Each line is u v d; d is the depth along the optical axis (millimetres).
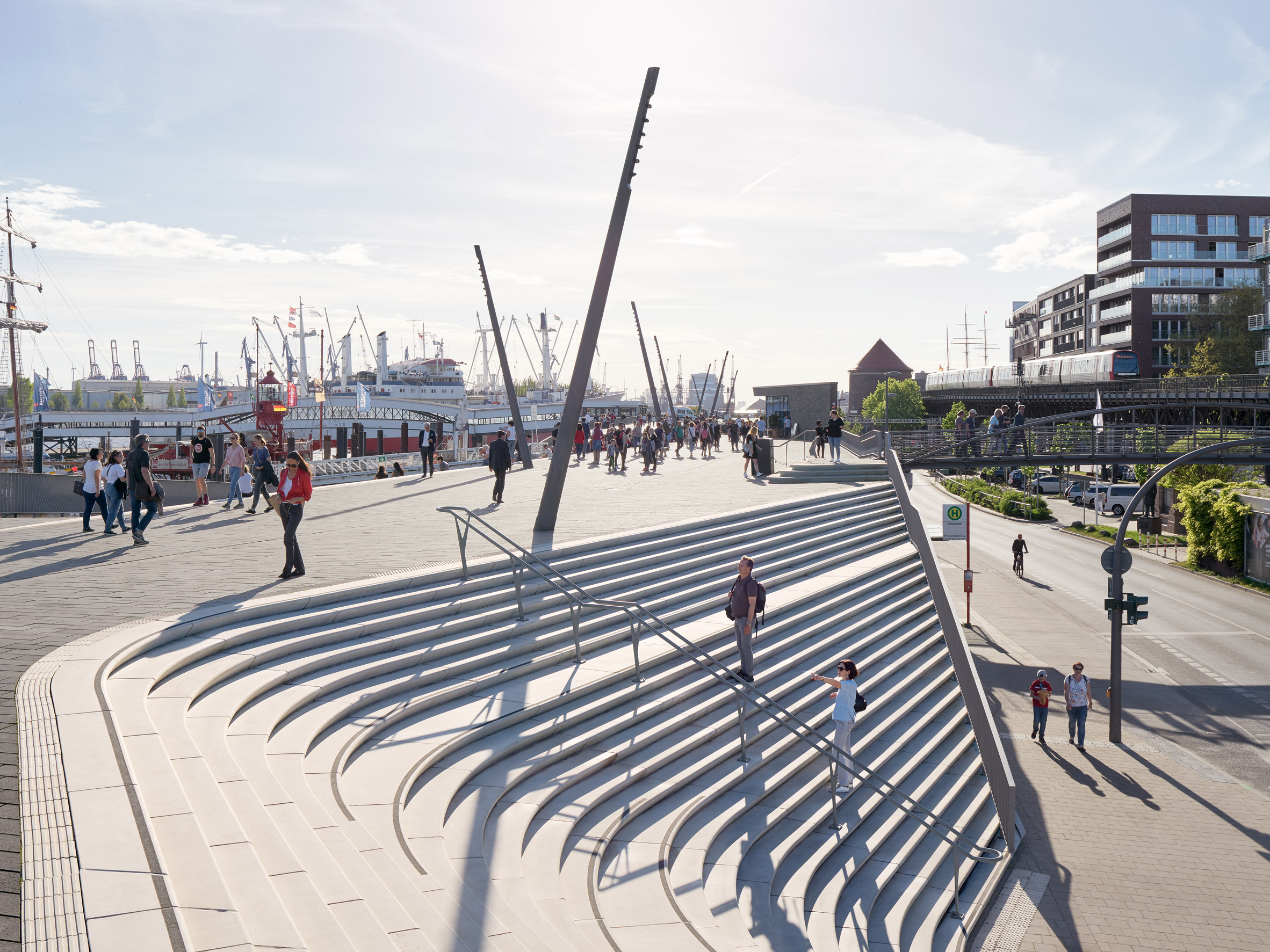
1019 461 34594
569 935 6613
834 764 11398
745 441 32375
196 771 6223
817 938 8703
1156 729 20344
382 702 9609
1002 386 79125
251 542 15898
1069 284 96938
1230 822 15336
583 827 8742
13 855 4703
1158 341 79438
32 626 9391
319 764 7789
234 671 8945
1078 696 19250
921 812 12391
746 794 10578
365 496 25219
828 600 17656
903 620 18391
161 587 11578
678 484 29375
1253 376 51438
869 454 38719
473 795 8375
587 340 17578
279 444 41781
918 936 9859
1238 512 36562
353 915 4918
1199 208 79875
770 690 13359
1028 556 44250
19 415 54125
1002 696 22906
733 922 8086
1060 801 16312
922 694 15781
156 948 3914
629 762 10148
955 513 30594
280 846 5500
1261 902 12570
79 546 15359
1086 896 12688
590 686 11023
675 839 9234
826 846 10406
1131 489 55906
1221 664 25328
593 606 12898
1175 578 38094
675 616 14500
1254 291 69375
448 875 6434
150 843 4859
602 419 54281
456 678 10672
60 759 5934
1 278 63688
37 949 3875
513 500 23859
